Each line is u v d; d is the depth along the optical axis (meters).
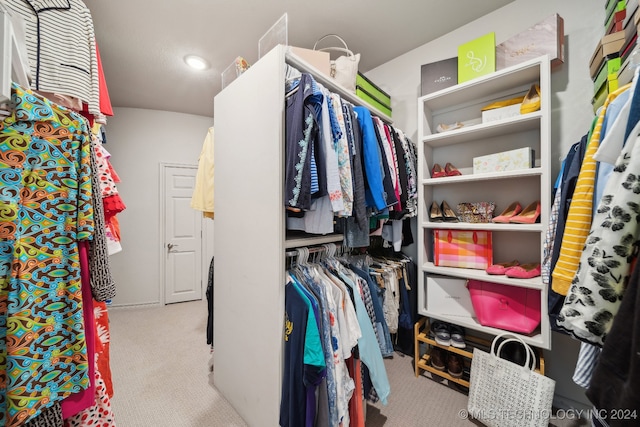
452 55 1.84
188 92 2.76
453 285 1.60
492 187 1.70
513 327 1.33
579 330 0.58
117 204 1.04
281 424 1.03
